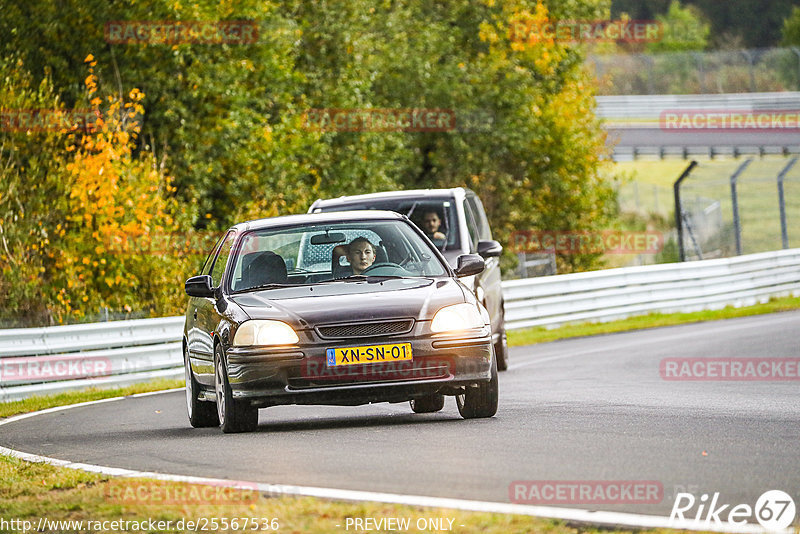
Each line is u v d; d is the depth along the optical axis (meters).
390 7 132.62
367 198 54.66
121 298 84.00
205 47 98.38
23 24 93.56
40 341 61.12
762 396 40.94
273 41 103.31
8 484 28.64
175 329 67.62
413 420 37.09
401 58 127.12
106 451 34.16
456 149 131.00
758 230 176.88
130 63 96.00
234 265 38.22
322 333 34.03
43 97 87.31
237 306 35.72
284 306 34.94
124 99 95.56
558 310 87.69
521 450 28.91
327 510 22.09
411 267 38.00
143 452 33.03
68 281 81.56
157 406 49.88
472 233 53.47
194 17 95.38
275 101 108.31
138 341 65.56
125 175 85.94
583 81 143.75
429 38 129.75
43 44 94.44
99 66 95.38
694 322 85.88
